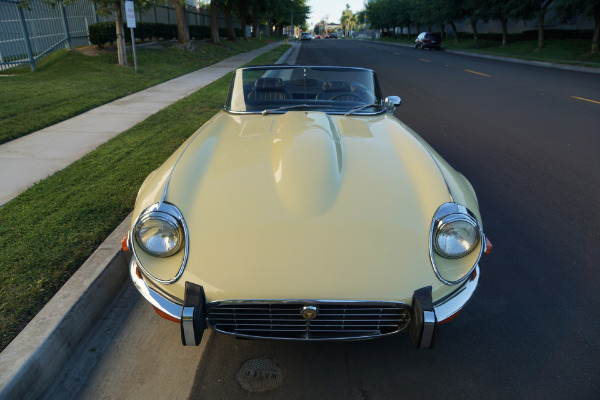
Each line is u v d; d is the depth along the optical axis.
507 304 2.70
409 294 1.83
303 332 1.95
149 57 15.75
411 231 1.91
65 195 3.84
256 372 2.16
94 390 2.03
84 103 8.18
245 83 3.40
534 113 8.52
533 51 25.67
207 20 32.12
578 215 3.92
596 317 2.58
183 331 1.81
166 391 2.04
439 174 2.18
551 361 2.24
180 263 1.87
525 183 4.70
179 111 7.69
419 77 14.66
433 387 2.08
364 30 118.81
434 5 35.81
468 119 7.95
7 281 2.56
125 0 12.59
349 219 1.91
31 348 2.01
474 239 1.89
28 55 12.59
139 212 1.99
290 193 2.01
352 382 2.10
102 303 2.58
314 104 3.30
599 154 5.77
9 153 5.21
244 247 1.84
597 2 19.92
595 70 16.92
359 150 2.43
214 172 2.20
